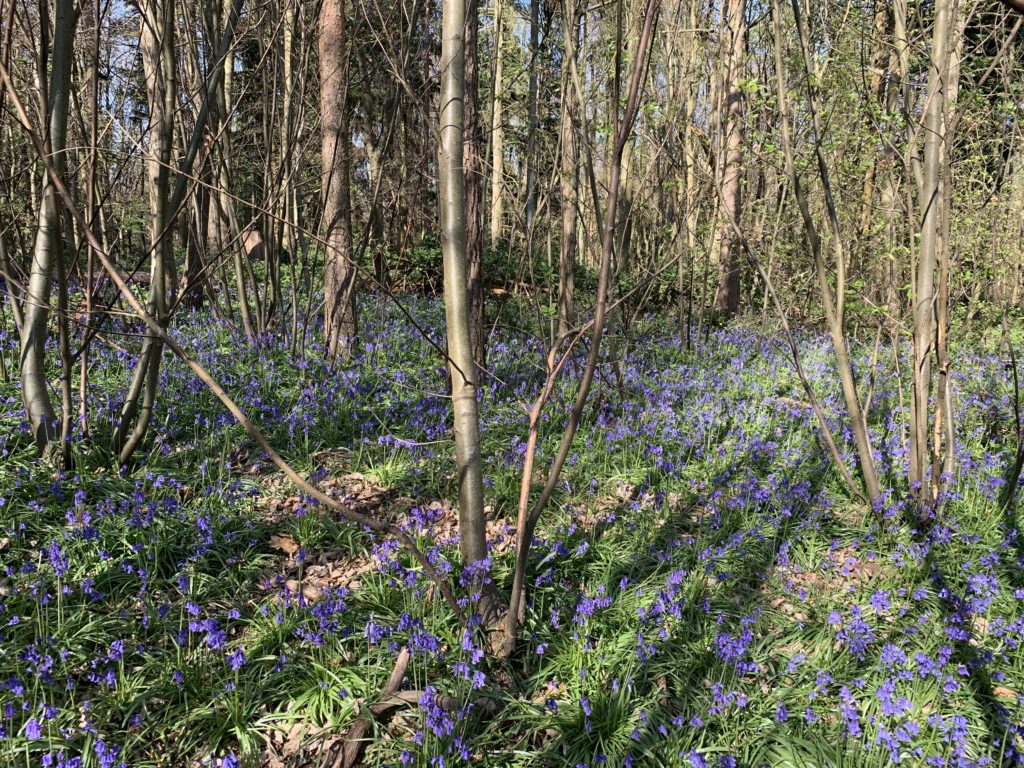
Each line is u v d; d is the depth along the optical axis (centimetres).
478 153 713
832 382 874
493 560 424
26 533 409
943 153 465
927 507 491
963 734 292
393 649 338
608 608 389
